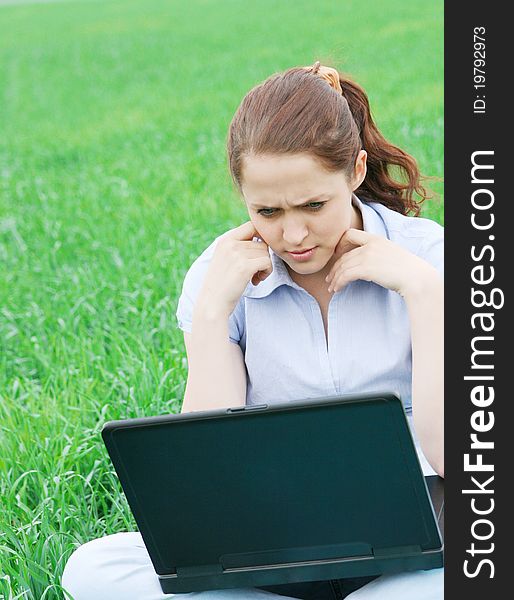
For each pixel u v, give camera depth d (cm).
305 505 383
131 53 3108
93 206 1320
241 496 383
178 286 907
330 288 444
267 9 3622
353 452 369
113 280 970
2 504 566
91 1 5088
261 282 453
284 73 422
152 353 756
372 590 398
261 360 458
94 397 691
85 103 2392
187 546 397
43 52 3409
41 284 1023
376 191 478
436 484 436
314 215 408
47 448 625
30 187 1531
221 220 1130
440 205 955
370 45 2483
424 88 1833
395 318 448
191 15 3866
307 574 397
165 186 1378
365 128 467
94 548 424
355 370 452
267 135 398
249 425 368
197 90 2309
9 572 493
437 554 387
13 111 2397
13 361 841
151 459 378
